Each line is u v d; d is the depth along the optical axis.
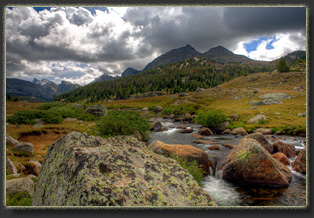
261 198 8.02
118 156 3.03
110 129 17.12
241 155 9.78
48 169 3.22
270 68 193.88
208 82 156.12
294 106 41.19
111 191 2.34
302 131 23.56
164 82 170.62
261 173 9.12
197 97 76.12
